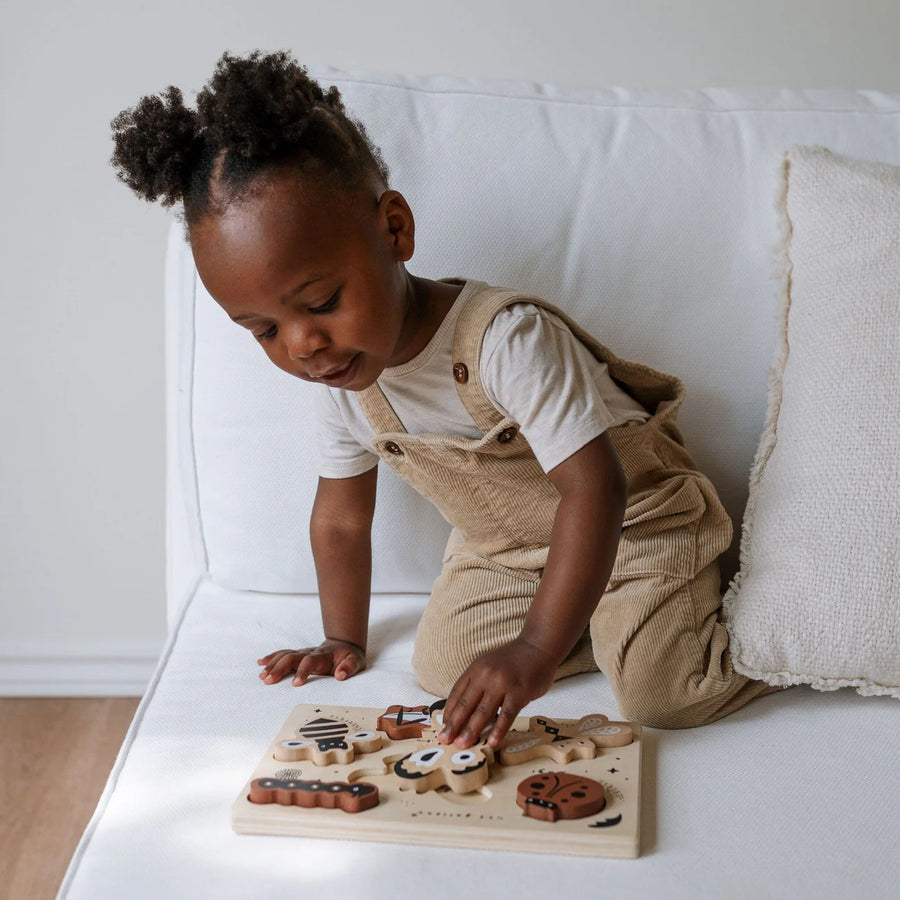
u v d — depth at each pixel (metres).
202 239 0.88
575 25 1.48
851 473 0.96
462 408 1.00
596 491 0.91
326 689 1.02
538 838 0.74
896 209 1.04
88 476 1.60
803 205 1.08
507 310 0.97
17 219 1.50
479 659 0.88
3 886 1.24
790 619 0.94
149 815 0.80
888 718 0.93
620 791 0.80
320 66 1.17
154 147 0.88
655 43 1.49
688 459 1.13
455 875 0.72
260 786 0.79
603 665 0.97
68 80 1.47
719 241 1.15
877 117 1.17
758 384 1.16
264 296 0.86
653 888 0.71
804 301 1.07
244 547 1.20
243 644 1.11
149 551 1.63
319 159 0.87
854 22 1.48
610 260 1.14
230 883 0.72
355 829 0.76
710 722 0.94
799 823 0.78
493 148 1.14
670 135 1.16
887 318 1.00
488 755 0.83
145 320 1.55
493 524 1.07
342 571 1.11
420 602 1.23
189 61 1.47
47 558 1.63
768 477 1.04
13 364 1.55
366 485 1.13
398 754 0.85
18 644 1.65
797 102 1.18
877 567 0.93
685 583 0.99
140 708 0.97
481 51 1.49
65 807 1.39
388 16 1.47
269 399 1.17
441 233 1.13
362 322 0.89
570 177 1.14
